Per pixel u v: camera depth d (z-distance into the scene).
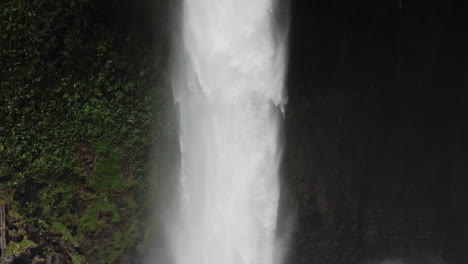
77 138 15.44
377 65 18.03
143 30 15.73
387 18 17.47
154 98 16.31
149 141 16.42
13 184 14.45
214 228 16.97
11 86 14.57
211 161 16.86
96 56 15.34
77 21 14.88
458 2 17.41
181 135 16.69
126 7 15.27
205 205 16.95
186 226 16.94
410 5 17.34
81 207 15.57
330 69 17.78
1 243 13.20
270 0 16.41
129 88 15.96
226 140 16.83
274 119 17.20
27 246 13.45
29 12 14.44
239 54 16.50
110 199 16.00
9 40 14.35
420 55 18.06
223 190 16.97
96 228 15.74
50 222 14.95
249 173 17.12
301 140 17.92
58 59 14.91
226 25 16.33
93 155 15.70
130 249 16.30
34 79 14.73
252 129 16.95
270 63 16.80
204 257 16.97
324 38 17.38
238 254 17.14
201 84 16.47
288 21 16.75
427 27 17.73
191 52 16.28
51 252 14.23
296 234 18.22
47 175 15.05
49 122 15.05
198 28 16.17
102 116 15.70
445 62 18.12
